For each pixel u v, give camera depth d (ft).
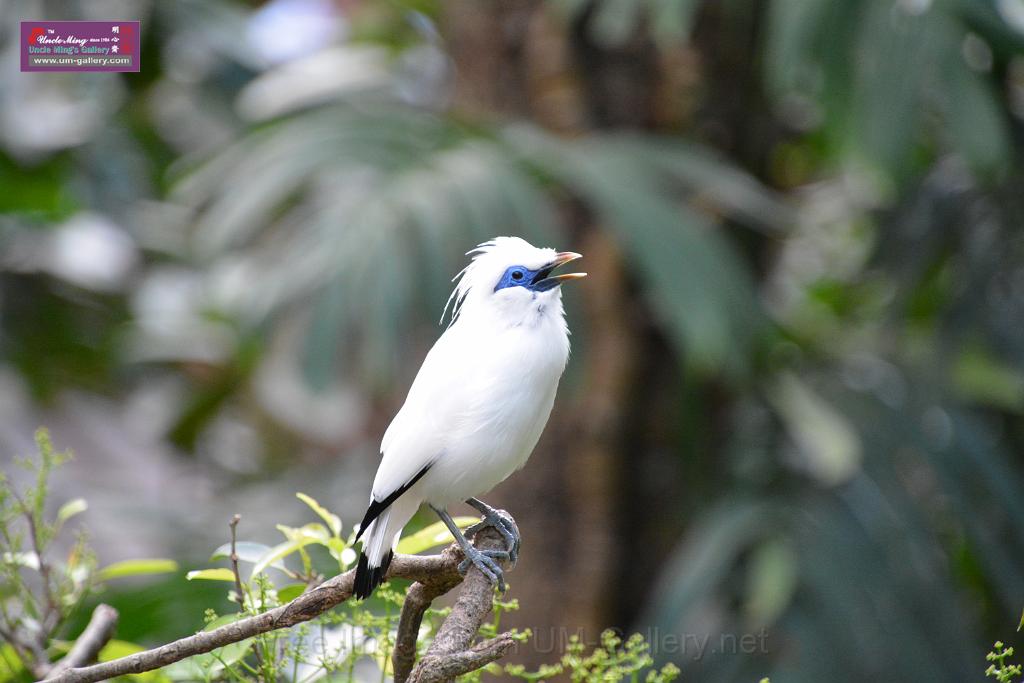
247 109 52.95
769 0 40.24
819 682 35.06
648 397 42.11
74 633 29.48
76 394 63.16
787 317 46.26
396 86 52.60
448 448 20.95
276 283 36.45
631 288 41.75
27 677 20.59
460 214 35.50
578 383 36.96
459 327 22.29
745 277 37.93
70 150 56.34
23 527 22.07
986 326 40.68
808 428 39.24
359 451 51.24
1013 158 39.42
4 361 59.11
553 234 36.35
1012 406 41.06
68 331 60.95
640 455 42.57
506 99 43.50
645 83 42.63
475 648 15.10
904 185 43.04
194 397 60.70
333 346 34.32
